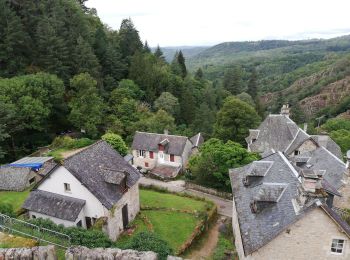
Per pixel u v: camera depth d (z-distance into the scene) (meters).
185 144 55.56
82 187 27.72
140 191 40.59
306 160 35.69
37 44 67.94
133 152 57.53
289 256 20.28
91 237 22.20
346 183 29.12
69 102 63.75
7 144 55.59
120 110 70.56
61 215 27.19
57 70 66.62
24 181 39.75
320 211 19.08
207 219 32.75
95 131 63.38
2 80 54.78
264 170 27.98
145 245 20.88
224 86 132.25
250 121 60.75
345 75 154.25
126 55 94.94
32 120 55.47
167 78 92.25
